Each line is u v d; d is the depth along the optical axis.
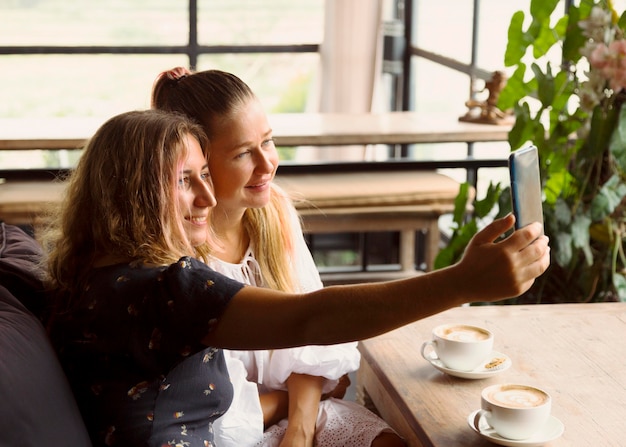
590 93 2.51
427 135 3.53
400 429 1.66
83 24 4.88
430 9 4.69
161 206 1.42
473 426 1.41
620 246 2.54
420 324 1.89
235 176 1.73
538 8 2.70
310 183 3.65
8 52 4.85
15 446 1.19
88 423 1.43
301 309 1.24
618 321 1.91
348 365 1.87
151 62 4.98
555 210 2.52
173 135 1.45
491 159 3.47
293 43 5.06
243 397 1.71
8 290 1.52
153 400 1.39
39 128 3.64
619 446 1.38
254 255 1.86
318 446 1.79
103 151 1.46
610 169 2.59
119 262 1.42
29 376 1.27
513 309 1.99
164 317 1.31
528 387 1.44
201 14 4.95
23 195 3.39
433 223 3.64
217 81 1.73
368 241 4.88
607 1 2.54
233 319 1.27
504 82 3.63
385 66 5.06
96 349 1.39
